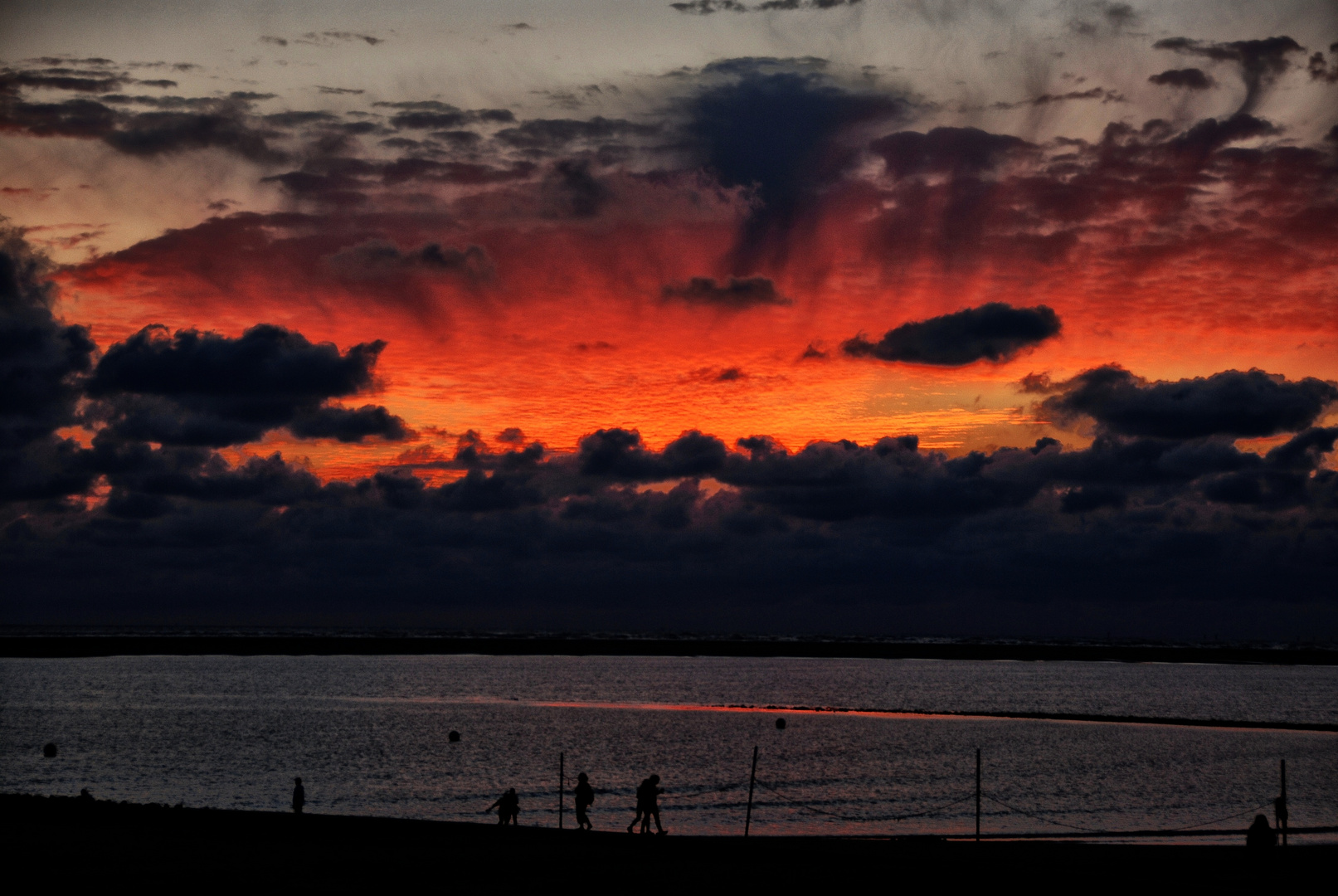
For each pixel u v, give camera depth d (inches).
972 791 2373.3
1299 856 1120.2
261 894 848.9
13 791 2365.9
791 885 915.4
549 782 2513.5
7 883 882.8
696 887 903.7
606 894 867.4
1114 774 2650.1
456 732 3590.1
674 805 2171.5
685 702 5236.2
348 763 2861.7
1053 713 4547.2
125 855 1030.4
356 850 1083.9
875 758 2967.5
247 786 2442.2
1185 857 1111.0
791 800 2251.5
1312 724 3895.2
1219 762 2893.7
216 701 5064.0
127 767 2778.1
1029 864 1052.5
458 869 978.7
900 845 1201.4
